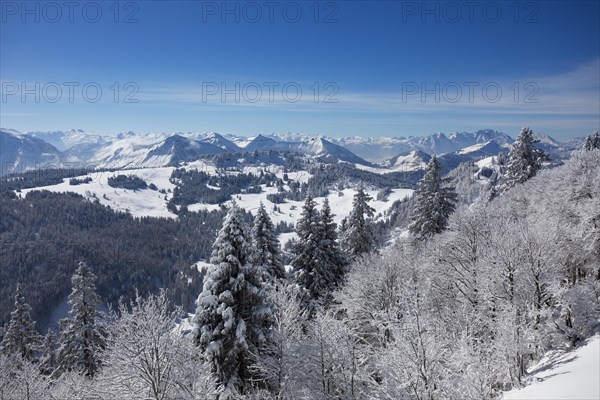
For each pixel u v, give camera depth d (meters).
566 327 18.95
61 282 169.75
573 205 28.17
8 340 37.66
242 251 19.22
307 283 31.64
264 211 30.52
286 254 31.09
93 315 34.22
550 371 16.08
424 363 13.29
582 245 23.95
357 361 18.11
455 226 30.42
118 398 13.88
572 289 20.19
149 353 13.41
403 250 35.56
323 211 33.19
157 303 14.02
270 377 18.03
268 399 17.05
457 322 19.30
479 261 24.16
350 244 38.16
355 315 26.78
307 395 16.77
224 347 18.31
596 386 12.29
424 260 29.64
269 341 19.27
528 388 14.95
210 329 18.53
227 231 19.03
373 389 15.90
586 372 14.05
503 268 21.66
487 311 21.48
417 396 12.86
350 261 36.78
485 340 19.05
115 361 13.84
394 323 15.66
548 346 19.30
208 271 19.11
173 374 14.08
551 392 13.24
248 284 19.09
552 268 21.36
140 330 13.27
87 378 22.30
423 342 13.62
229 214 19.30
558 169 40.03
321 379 17.69
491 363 15.64
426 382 13.26
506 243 22.45
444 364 15.16
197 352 16.89
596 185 27.89
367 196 38.16
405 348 13.77
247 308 19.28
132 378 13.68
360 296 27.59
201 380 14.85
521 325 17.17
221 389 17.19
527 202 38.78
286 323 19.64
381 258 32.91
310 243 31.91
